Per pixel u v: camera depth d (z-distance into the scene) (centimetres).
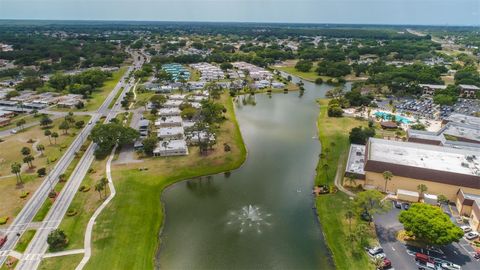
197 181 14062
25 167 14525
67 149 16525
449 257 9362
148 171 14338
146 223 11044
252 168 15188
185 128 18975
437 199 11706
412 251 9600
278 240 10406
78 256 9381
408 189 12531
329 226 10894
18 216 11094
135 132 16625
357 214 11256
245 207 12194
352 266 9162
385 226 10731
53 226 10638
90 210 11519
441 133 17075
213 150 16412
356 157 14612
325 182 13625
